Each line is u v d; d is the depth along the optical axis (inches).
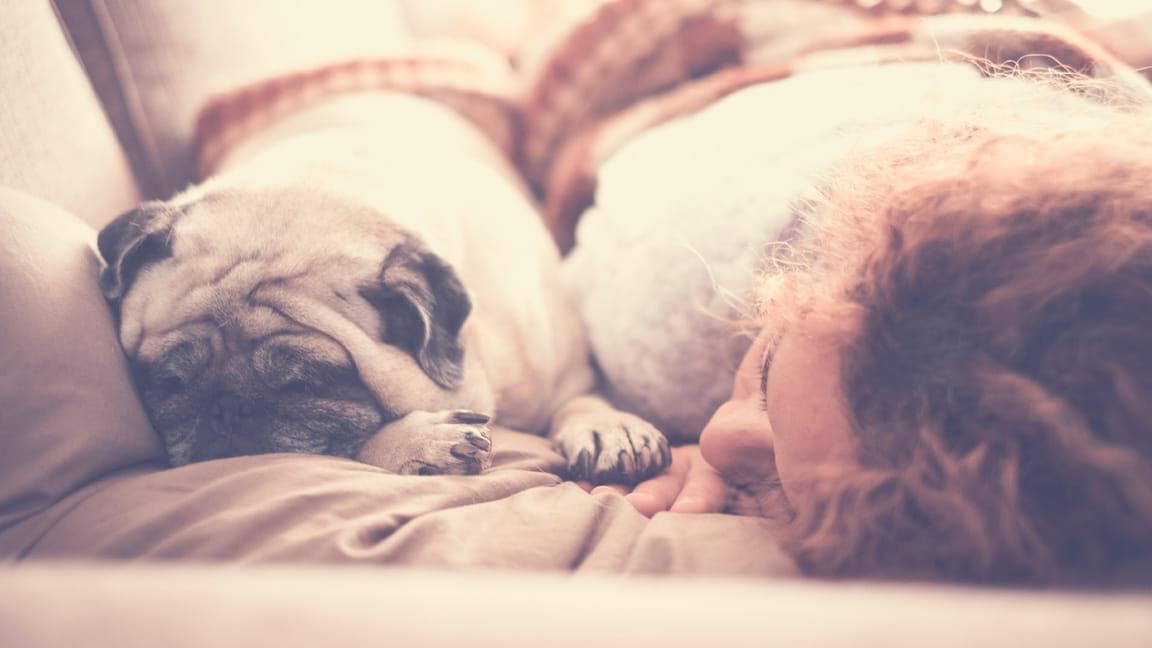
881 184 31.6
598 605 15.0
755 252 42.5
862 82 47.1
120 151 57.0
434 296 42.8
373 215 44.1
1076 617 13.7
